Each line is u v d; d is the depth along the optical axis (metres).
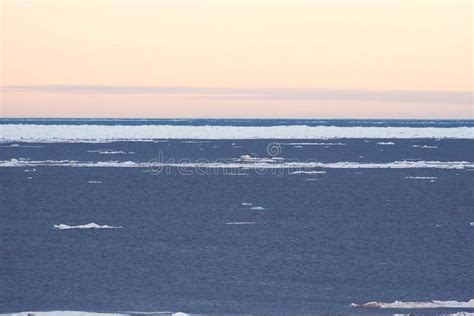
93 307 53.78
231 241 78.56
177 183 133.00
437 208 103.81
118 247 74.88
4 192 117.62
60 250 73.19
